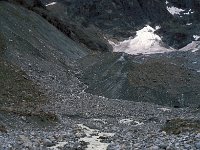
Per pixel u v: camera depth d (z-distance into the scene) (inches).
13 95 2336.4
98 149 1141.7
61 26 5935.0
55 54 4065.0
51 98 2581.2
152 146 994.7
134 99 2992.1
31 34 4094.5
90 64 4018.2
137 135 1374.3
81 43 6412.4
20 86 2546.8
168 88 3125.0
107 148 1115.9
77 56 4694.9
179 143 984.9
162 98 3002.0
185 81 3299.7
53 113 2004.2
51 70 3388.3
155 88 3100.4
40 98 2493.8
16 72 2751.0
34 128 1620.3
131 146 1056.8
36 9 5625.0
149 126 1881.2
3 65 2746.1
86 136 1430.9
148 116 2315.5
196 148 921.5
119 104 2691.9
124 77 3282.5
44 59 3607.3
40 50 3784.5
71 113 2187.5
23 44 3523.6
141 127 1830.7
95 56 4301.2
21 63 3090.6
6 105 2078.0
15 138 1238.9
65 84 3174.2
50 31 4840.1
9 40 3368.6
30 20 4554.6
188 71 3595.0
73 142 1224.2
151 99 2982.3
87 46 6796.3
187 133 1200.8
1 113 1636.3
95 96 2984.7
